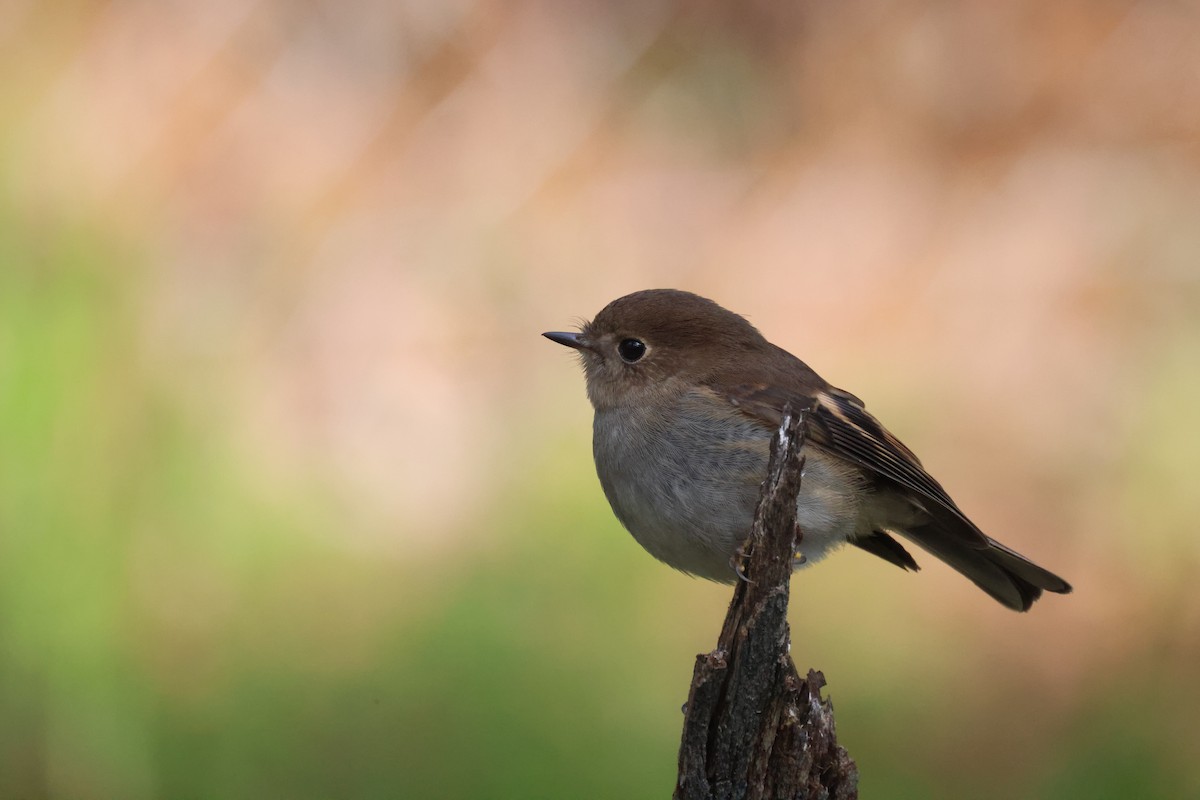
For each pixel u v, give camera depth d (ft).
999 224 51.70
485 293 49.65
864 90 55.62
